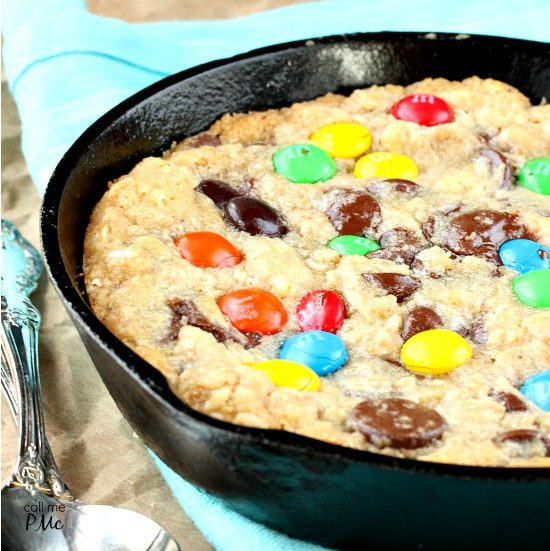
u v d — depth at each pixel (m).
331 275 0.29
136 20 0.47
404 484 0.24
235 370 0.27
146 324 0.28
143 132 0.32
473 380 0.27
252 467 0.25
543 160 0.32
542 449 0.26
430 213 0.31
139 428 0.27
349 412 0.26
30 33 0.38
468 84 0.35
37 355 0.31
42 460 0.29
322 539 0.26
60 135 0.35
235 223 0.31
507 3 0.40
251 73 0.34
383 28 0.40
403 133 0.33
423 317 0.28
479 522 0.25
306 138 0.34
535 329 0.28
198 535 0.28
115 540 0.27
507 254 0.30
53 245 0.28
